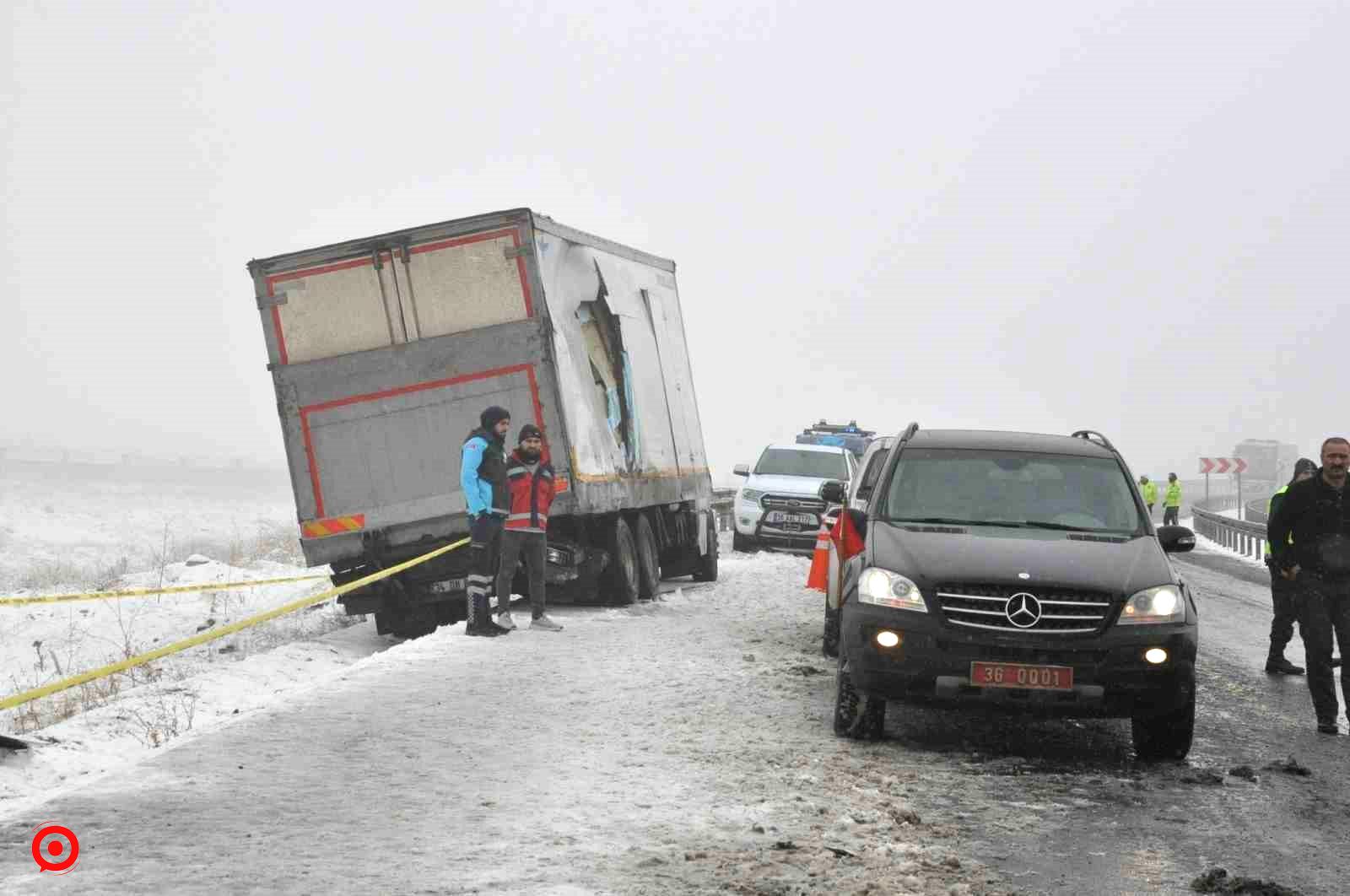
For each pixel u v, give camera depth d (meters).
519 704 10.20
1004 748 9.43
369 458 15.20
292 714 9.68
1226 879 6.36
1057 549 9.39
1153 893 6.27
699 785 7.84
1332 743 10.12
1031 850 6.87
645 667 12.07
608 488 16.47
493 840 6.61
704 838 6.77
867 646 9.05
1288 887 6.48
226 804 7.19
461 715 9.77
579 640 13.82
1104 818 7.58
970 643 8.86
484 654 12.70
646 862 6.30
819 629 15.63
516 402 15.20
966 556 9.22
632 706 10.25
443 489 15.16
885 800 7.70
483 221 15.08
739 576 22.64
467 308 15.17
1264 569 29.62
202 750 8.48
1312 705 11.89
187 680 12.27
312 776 7.85
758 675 11.80
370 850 6.41
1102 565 9.19
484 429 14.10
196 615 17.69
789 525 27.58
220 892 5.73
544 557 14.80
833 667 12.53
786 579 22.23
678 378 21.28
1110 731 10.27
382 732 9.10
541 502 14.61
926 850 6.70
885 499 10.37
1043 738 9.86
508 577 14.55
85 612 17.86
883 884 6.11
